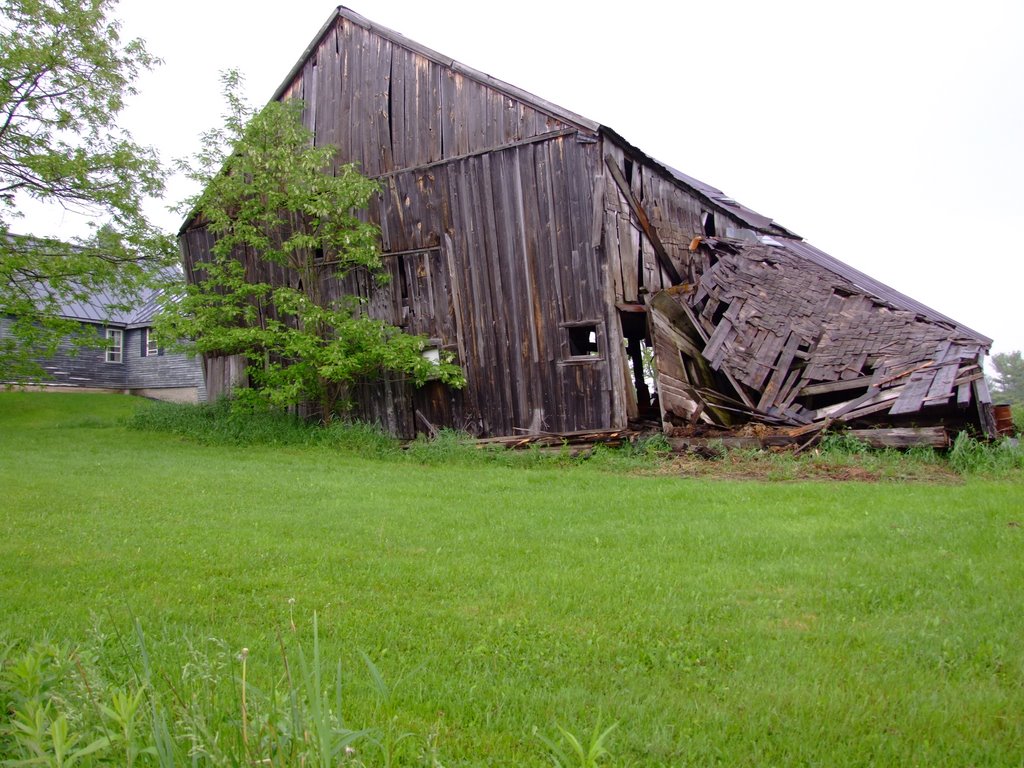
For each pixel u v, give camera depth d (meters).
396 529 8.64
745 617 5.47
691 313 17.28
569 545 7.80
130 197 22.09
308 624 5.38
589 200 16.61
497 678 4.46
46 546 7.66
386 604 5.82
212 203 20.48
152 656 4.52
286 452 17.77
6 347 22.92
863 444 14.13
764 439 14.91
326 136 20.89
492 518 9.34
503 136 17.75
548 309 17.23
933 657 4.68
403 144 19.44
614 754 3.57
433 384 19.06
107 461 15.15
